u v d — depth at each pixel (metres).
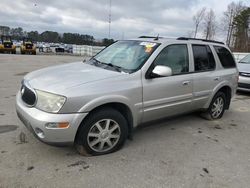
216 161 3.99
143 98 4.13
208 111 5.74
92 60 4.91
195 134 5.02
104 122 3.82
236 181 3.48
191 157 4.05
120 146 4.09
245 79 8.92
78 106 3.45
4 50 31.89
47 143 3.45
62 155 3.81
